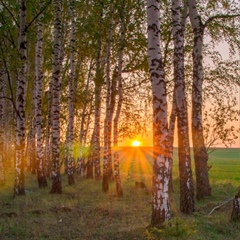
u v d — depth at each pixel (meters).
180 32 10.26
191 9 13.55
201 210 10.71
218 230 8.34
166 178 7.95
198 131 13.81
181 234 6.89
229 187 16.98
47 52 22.05
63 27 21.44
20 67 13.00
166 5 15.66
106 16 15.12
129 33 13.66
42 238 7.75
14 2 14.59
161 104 8.02
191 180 10.28
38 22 16.48
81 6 19.59
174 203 11.70
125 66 15.08
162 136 7.97
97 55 17.95
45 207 11.05
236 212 9.09
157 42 8.11
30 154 28.22
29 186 17.16
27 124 30.80
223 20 14.83
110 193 14.77
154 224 7.86
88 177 22.53
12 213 9.94
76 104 23.61
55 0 15.12
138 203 12.11
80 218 9.53
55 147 14.87
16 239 7.70
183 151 10.31
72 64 17.83
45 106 26.34
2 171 17.06
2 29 12.88
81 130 23.50
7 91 26.41
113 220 9.41
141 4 13.62
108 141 15.40
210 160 66.56
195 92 13.85
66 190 15.62
